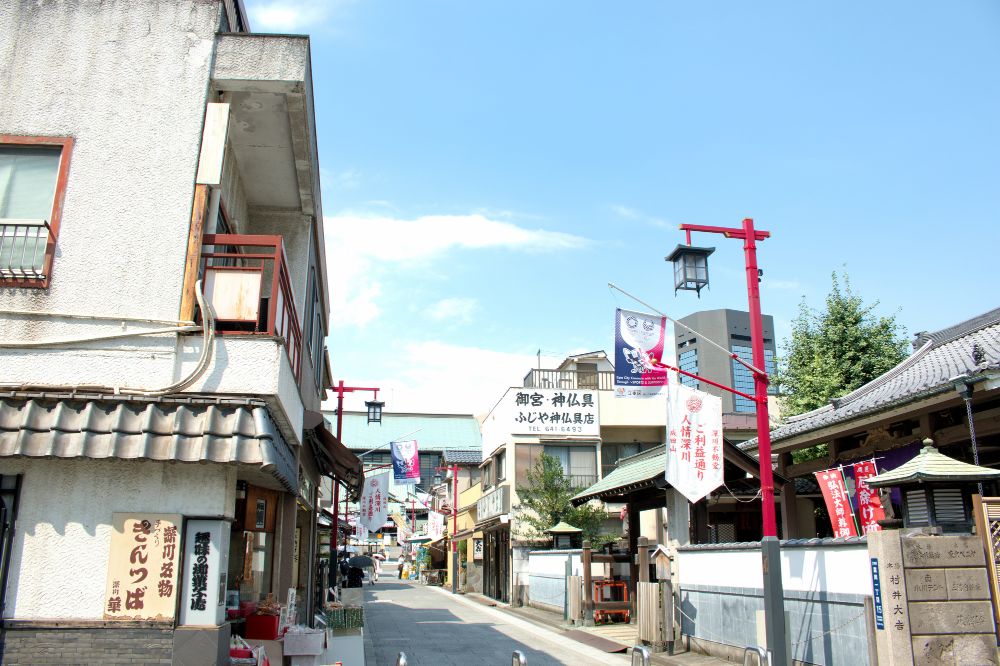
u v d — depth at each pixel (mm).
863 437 16453
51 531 7129
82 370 7660
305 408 13078
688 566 15711
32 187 8305
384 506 28266
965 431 13086
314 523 17906
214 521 7301
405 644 18250
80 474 7270
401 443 29188
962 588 9102
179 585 7125
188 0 9008
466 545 42812
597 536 28484
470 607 30172
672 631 15500
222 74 8805
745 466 15234
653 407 32500
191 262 8148
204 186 8367
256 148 10562
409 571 63500
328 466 17312
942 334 18500
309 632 9867
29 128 8352
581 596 21125
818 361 23938
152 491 7293
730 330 91812
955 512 9562
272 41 8984
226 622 7531
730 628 13797
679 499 16516
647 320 13969
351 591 21078
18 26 8641
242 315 8188
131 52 8742
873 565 9336
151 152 8430
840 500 13680
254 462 7172
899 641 8828
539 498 29703
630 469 20688
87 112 8477
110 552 7117
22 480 7207
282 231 12570
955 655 8898
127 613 7008
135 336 7801
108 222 8180
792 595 12102
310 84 9562
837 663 10758
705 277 13125
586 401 32000
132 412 7414
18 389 7477
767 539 11781
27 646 6855
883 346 23797
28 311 7797
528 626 22516
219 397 7629
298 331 10625
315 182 12141
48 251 8000
